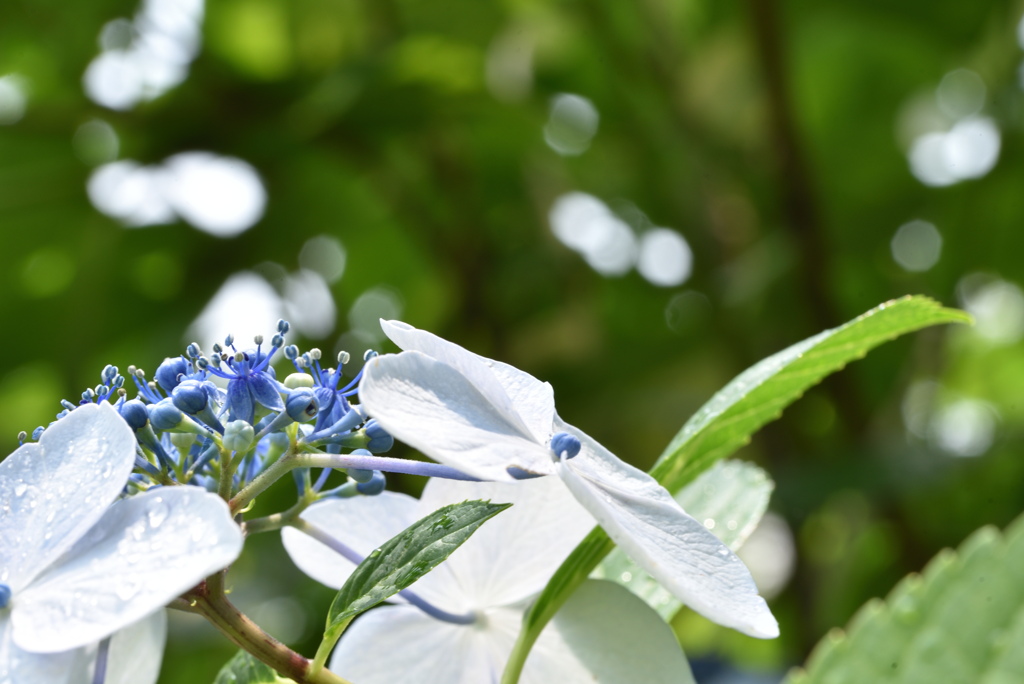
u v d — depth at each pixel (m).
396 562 0.26
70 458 0.25
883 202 0.69
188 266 0.70
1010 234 0.67
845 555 0.64
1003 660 0.31
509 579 0.29
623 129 0.70
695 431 0.29
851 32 0.69
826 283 0.61
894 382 0.69
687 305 0.70
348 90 0.63
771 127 0.59
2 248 0.70
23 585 0.25
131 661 0.29
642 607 0.28
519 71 0.69
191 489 0.25
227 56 0.68
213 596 0.26
